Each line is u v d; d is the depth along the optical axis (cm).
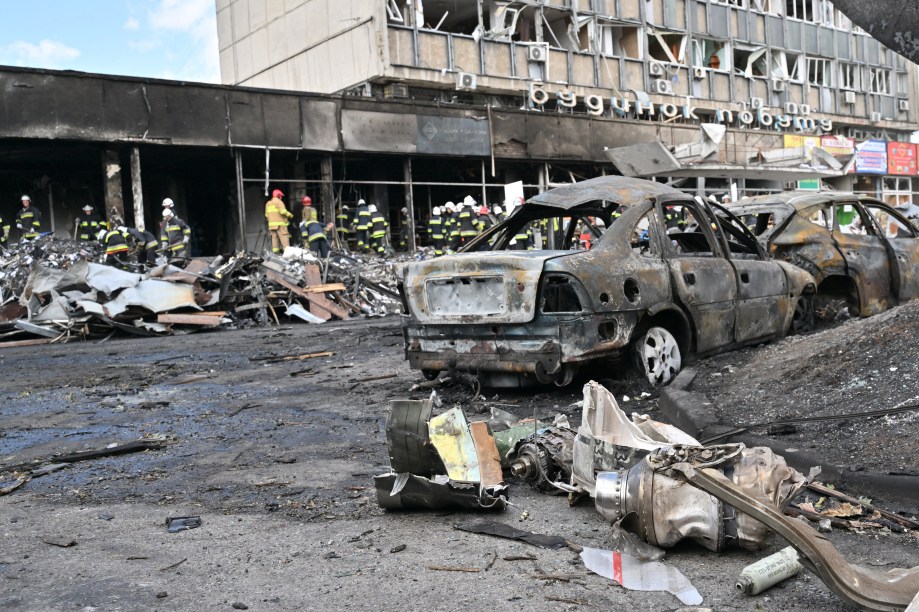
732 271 738
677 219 758
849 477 380
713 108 4075
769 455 318
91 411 723
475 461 383
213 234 3291
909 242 1045
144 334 1554
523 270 604
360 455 514
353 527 373
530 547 336
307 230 2320
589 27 3622
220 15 3916
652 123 3556
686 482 296
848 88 4753
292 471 480
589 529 357
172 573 320
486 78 3288
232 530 375
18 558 342
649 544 319
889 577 261
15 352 1313
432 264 652
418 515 388
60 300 1525
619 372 654
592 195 703
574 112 3647
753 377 604
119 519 397
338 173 3175
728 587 287
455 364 655
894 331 581
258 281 1773
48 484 469
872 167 4053
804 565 264
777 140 3759
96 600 294
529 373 621
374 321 1716
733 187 2430
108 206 2366
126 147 2389
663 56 4041
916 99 5153
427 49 3134
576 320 597
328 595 294
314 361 1038
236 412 688
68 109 2205
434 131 2906
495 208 2811
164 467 503
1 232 2456
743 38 4212
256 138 2522
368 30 3045
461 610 277
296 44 3431
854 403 484
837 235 947
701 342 699
